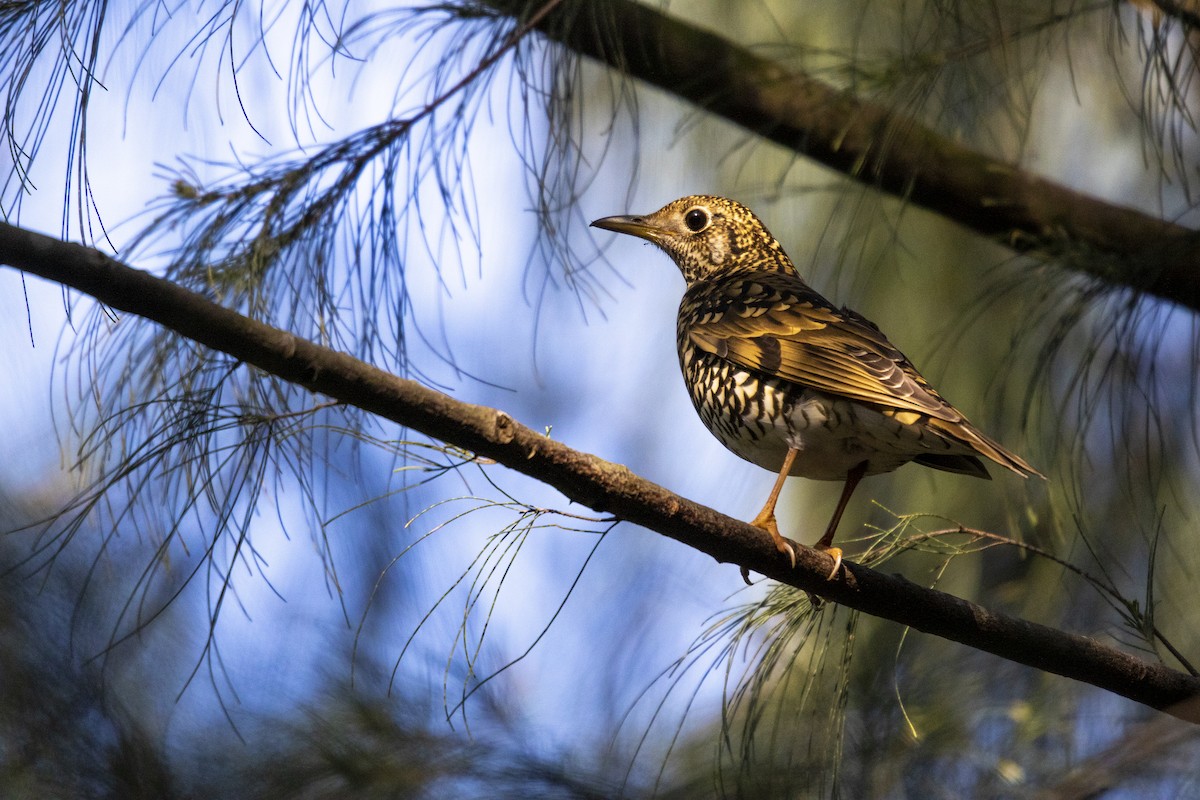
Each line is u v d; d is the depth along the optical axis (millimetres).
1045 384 9992
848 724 9359
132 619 10383
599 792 9664
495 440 6863
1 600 9922
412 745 9781
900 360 9516
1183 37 8820
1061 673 8102
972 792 9016
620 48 9664
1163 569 10609
